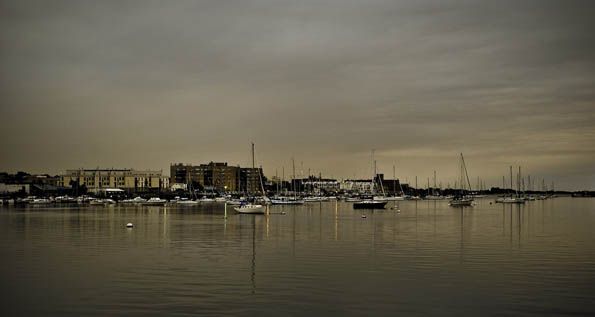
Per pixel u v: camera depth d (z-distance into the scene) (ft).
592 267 147.54
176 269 145.07
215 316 99.60
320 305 107.14
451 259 162.50
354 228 286.87
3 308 106.11
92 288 121.70
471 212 505.66
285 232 260.42
